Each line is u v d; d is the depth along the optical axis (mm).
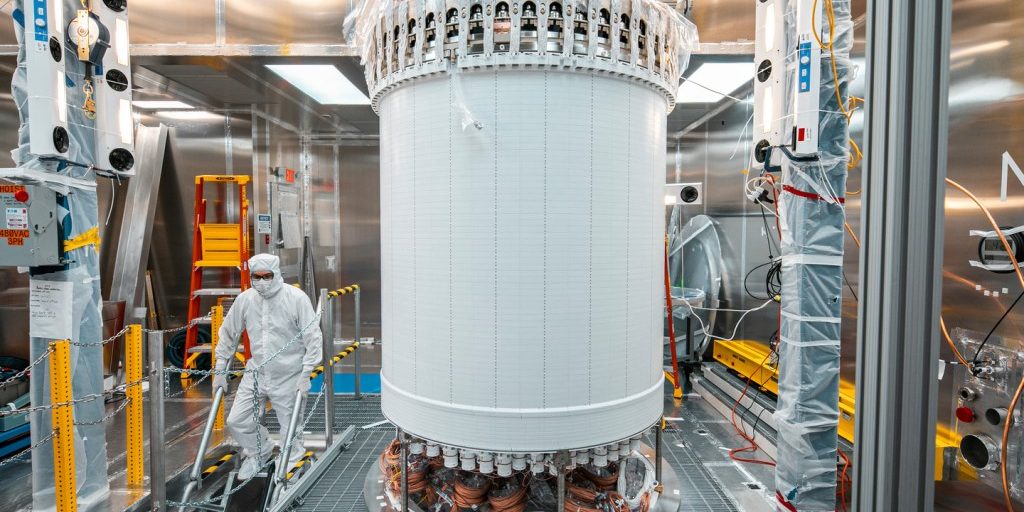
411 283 2533
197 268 5941
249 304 3918
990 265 2783
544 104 2287
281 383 3943
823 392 2832
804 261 2807
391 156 2625
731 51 4398
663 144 2709
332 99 5781
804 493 2836
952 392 3123
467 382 2396
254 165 6473
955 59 3125
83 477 3090
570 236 2336
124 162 3250
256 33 4402
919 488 1795
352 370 6578
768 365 4523
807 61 2584
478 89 2311
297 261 7332
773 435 4000
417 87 2457
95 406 3172
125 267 5918
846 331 4074
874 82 1833
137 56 4449
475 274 2355
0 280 5477
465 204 2352
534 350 2344
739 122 5758
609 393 2475
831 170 2768
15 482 3803
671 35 2668
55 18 2754
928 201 1737
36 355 3051
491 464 2424
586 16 2309
